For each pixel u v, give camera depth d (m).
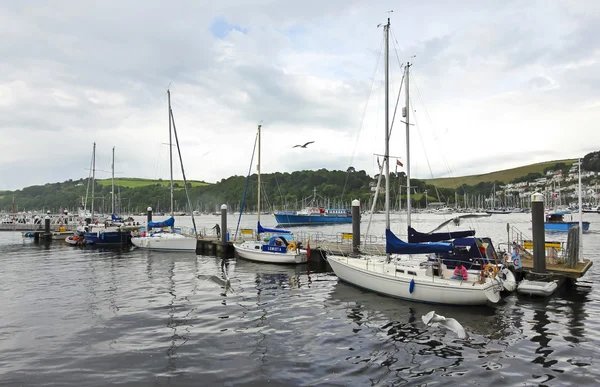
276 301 16.39
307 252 26.06
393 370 9.69
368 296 17.20
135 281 20.95
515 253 18.92
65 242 45.72
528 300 16.20
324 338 11.95
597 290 17.88
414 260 18.83
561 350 10.91
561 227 56.56
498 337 12.00
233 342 11.58
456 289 15.02
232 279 21.27
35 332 12.54
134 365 9.95
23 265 27.52
